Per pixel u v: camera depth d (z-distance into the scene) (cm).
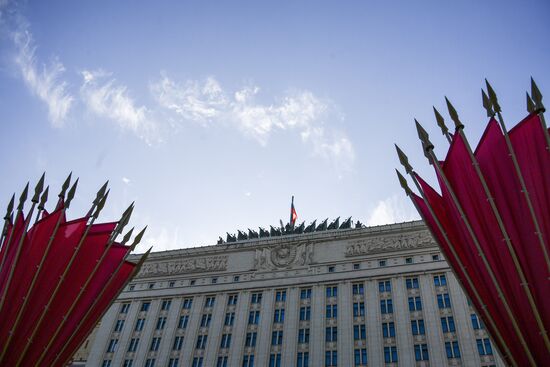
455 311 5853
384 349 5888
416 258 6575
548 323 2212
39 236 3027
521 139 2573
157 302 7581
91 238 3188
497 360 5309
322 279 6881
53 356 2764
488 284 2467
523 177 2472
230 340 6738
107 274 3197
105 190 3325
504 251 2416
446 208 2817
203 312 7231
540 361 2209
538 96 2581
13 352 2638
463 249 2650
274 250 7525
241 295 7194
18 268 2878
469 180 2672
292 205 8688
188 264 7900
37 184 3297
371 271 6694
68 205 3294
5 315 2708
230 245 7912
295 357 6216
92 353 7150
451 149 2825
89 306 3002
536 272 2303
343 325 6272
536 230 2328
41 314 2775
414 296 6234
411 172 2995
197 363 6650
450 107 2845
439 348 5631
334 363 5997
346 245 7125
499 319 2400
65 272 2938
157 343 7075
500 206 2503
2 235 3120
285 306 6825
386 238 6950
